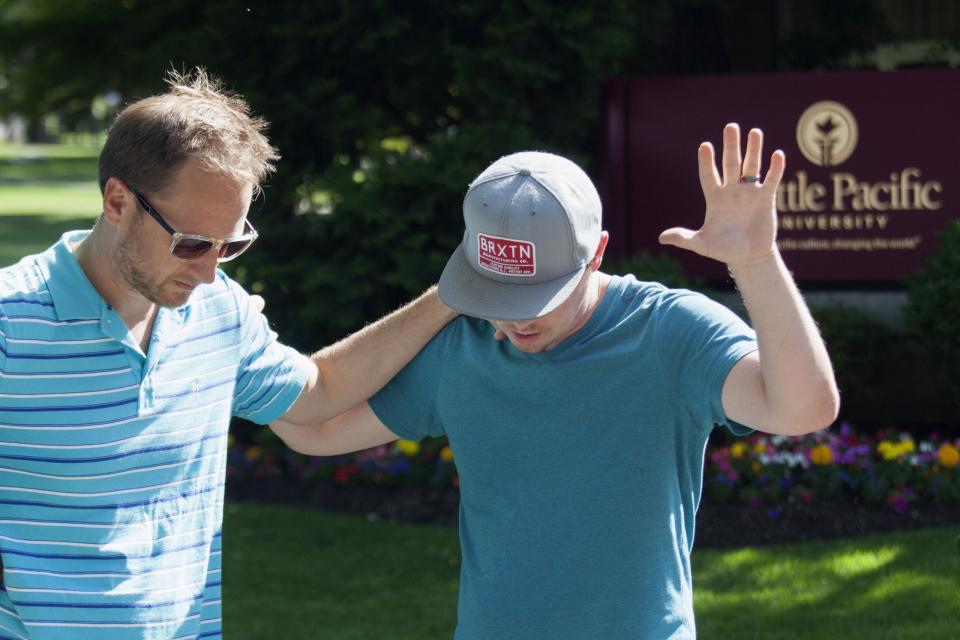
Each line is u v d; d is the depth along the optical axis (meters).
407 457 9.31
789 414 3.14
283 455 9.86
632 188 10.38
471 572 3.61
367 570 7.78
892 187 9.93
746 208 3.10
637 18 11.05
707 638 6.42
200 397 3.65
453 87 10.48
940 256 9.23
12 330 3.36
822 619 6.59
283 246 10.12
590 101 10.28
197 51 10.30
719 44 12.06
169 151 3.31
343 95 10.08
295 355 3.99
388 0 9.86
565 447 3.48
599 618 3.45
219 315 3.71
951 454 8.46
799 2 12.88
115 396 3.47
